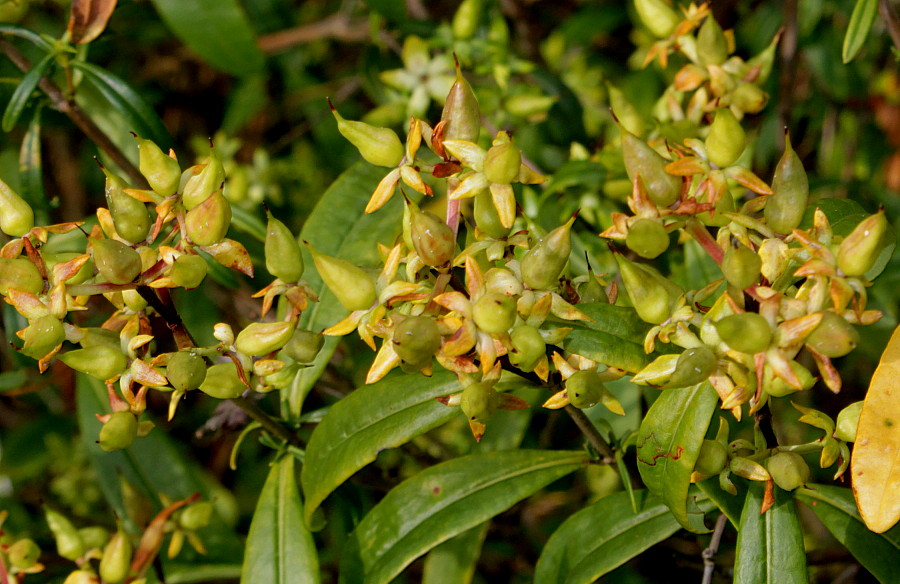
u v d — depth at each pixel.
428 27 0.49
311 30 0.61
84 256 0.33
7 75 0.49
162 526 0.39
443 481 0.38
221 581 0.47
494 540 0.46
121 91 0.43
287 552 0.38
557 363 0.34
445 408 0.37
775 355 0.31
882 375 0.33
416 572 0.51
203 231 0.33
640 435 0.34
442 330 0.32
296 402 0.39
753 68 0.40
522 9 0.59
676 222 0.32
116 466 0.45
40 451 0.54
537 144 0.50
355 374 0.48
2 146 0.56
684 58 0.49
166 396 0.54
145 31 0.58
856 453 0.33
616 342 0.34
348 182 0.41
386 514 0.38
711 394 0.33
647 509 0.37
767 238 0.33
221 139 0.57
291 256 0.34
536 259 0.32
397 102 0.48
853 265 0.31
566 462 0.38
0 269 0.33
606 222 0.44
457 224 0.33
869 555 0.35
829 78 0.53
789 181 0.32
